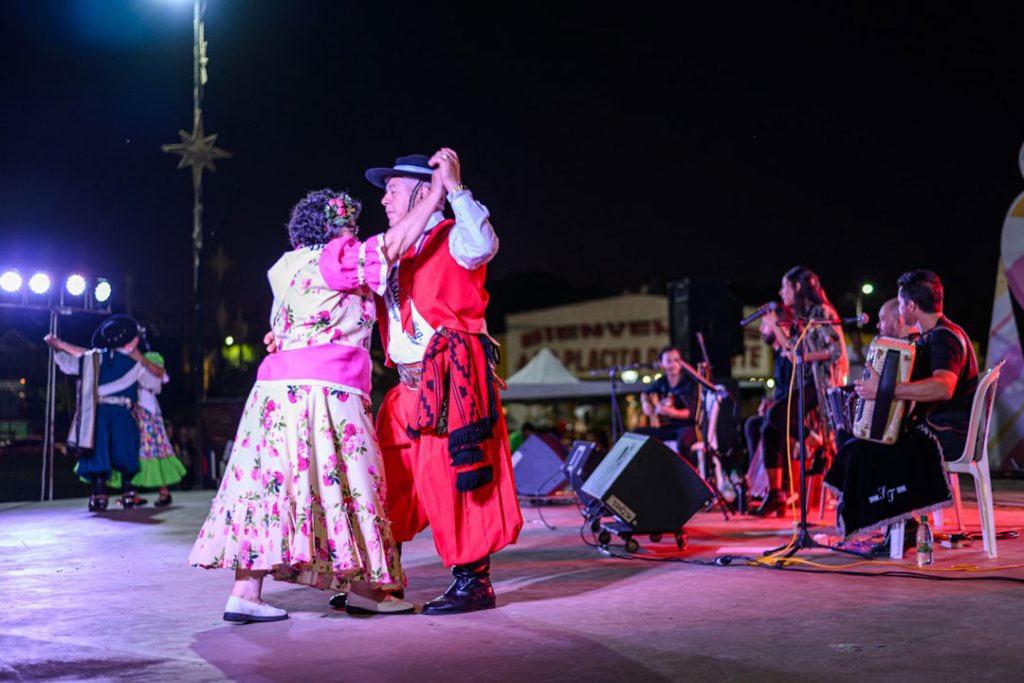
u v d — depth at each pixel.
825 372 7.41
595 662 3.05
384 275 3.71
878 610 3.76
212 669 3.08
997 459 9.82
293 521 3.63
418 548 6.09
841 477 5.21
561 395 19.59
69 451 11.37
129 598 4.44
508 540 3.92
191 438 14.34
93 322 11.62
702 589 4.31
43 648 3.42
